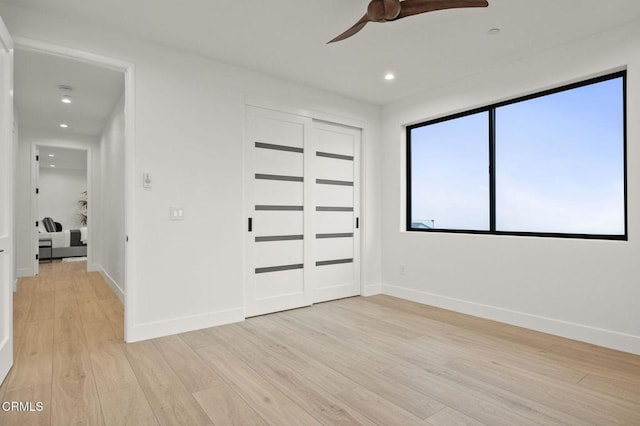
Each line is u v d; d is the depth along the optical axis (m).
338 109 4.22
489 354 2.61
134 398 1.97
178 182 3.05
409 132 4.45
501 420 1.77
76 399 1.95
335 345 2.78
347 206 4.39
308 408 1.87
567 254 2.96
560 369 2.35
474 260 3.62
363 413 1.83
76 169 10.56
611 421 1.76
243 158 3.44
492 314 3.45
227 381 2.17
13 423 1.72
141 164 2.89
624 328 2.65
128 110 2.85
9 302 2.29
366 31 2.79
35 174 5.75
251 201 3.54
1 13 2.39
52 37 2.55
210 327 3.20
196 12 2.54
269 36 2.88
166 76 3.02
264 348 2.71
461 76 3.67
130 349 2.68
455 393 2.04
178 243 3.05
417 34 2.83
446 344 2.80
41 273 6.04
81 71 3.43
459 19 2.61
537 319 3.12
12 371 2.29
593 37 2.82
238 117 3.42
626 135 2.69
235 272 3.37
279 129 3.74
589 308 2.83
